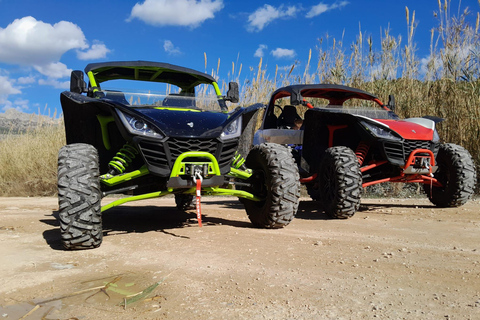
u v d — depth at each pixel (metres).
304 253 3.04
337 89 6.19
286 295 2.12
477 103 7.57
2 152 10.02
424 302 1.97
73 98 3.77
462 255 2.92
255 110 4.15
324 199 5.04
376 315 1.82
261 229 4.15
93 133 4.25
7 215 5.47
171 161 3.60
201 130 3.71
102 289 2.29
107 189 4.17
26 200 7.78
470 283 2.25
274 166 3.98
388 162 5.26
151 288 2.25
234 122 3.95
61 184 3.26
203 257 2.96
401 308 1.90
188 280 2.41
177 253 3.11
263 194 4.24
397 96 8.54
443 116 8.03
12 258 3.05
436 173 5.93
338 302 2.00
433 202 6.00
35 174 9.36
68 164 3.32
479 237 3.60
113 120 4.01
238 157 4.27
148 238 3.74
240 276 2.47
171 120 3.77
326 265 2.70
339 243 3.40
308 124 5.74
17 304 2.08
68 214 3.22
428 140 5.21
